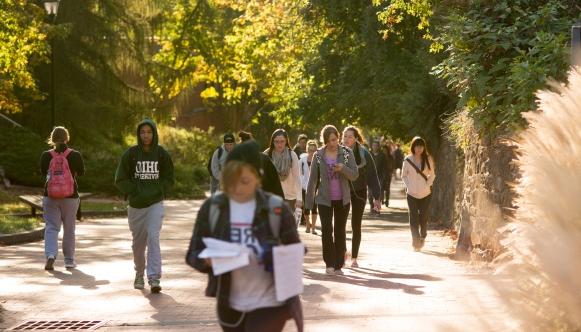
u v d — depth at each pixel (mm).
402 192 107375
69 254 33219
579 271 8062
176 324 21766
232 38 101188
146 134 26969
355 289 26766
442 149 55562
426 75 56625
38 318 22906
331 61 72125
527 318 8141
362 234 48562
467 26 30172
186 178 92688
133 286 28297
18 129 83500
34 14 72750
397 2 41406
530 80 26438
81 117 94062
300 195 34625
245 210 12289
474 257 30891
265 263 12086
